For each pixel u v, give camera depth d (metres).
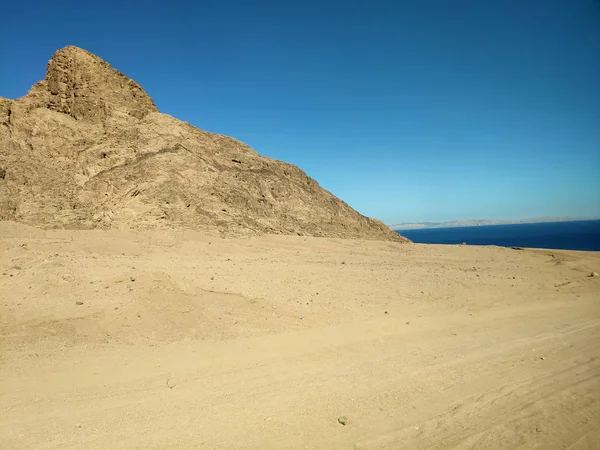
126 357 8.55
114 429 5.98
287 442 5.90
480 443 6.16
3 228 23.97
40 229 25.33
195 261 21.84
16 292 11.45
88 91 37.41
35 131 33.62
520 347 10.70
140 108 40.84
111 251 22.73
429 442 6.11
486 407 7.32
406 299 16.06
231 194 36.22
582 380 8.68
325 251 29.36
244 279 17.39
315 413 6.73
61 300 11.03
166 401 6.89
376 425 6.49
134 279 12.59
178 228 29.70
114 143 35.34
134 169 33.56
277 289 15.84
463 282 19.78
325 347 9.94
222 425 6.22
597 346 10.98
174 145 37.56
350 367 8.79
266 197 39.03
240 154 43.78
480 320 13.47
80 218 28.25
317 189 46.56
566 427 6.77
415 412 6.98
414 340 10.99
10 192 28.25
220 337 10.16
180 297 11.50
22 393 6.83
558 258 28.81
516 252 31.80
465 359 9.59
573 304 16.19
